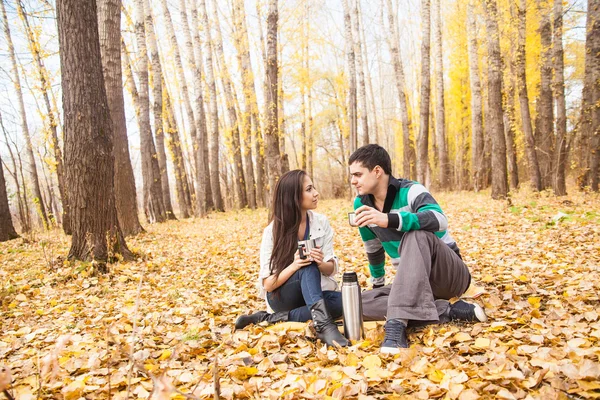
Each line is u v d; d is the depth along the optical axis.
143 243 8.21
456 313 2.49
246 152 20.27
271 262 2.73
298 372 2.05
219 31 19.78
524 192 12.48
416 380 1.78
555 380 1.60
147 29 14.59
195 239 8.68
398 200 2.56
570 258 4.08
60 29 5.32
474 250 5.16
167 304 3.76
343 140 31.89
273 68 10.50
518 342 2.07
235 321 3.02
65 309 3.82
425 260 2.31
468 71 20.91
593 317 2.33
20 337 2.97
